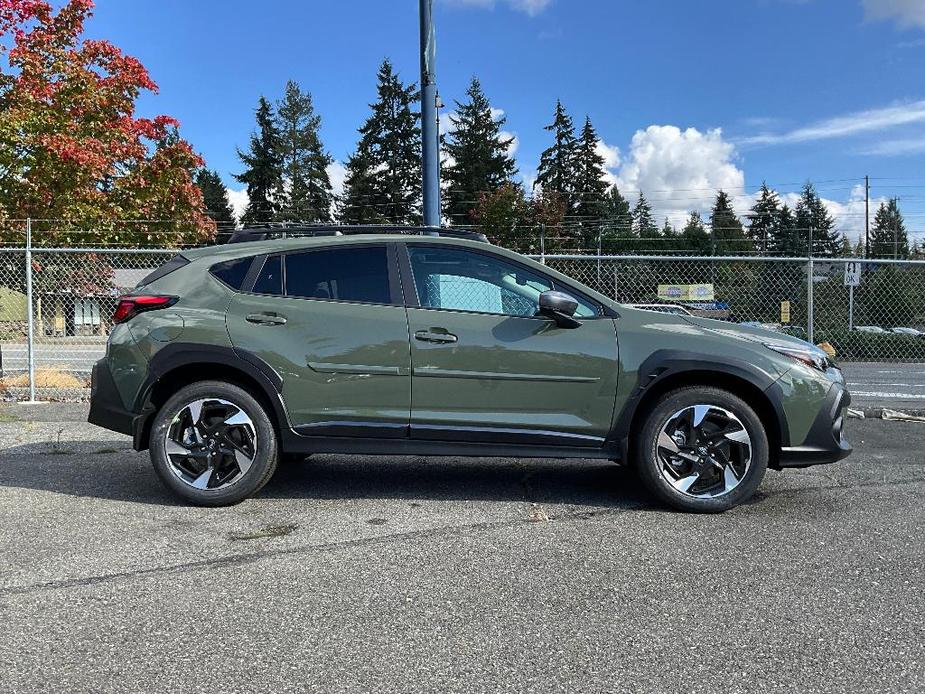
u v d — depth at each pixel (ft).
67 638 9.21
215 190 247.70
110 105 52.90
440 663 8.61
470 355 14.66
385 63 193.98
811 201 270.26
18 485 16.56
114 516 14.30
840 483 16.88
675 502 14.53
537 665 8.56
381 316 14.87
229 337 14.78
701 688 8.05
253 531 13.44
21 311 31.19
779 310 33.37
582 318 14.93
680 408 14.46
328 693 7.97
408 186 196.54
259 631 9.43
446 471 18.28
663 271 32.68
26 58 48.93
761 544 12.71
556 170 207.72
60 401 27.86
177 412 14.89
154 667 8.51
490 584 10.96
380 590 10.75
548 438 14.69
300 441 14.94
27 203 48.57
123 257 31.81
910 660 8.66
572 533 13.34
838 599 10.40
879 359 38.17
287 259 15.39
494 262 15.24
